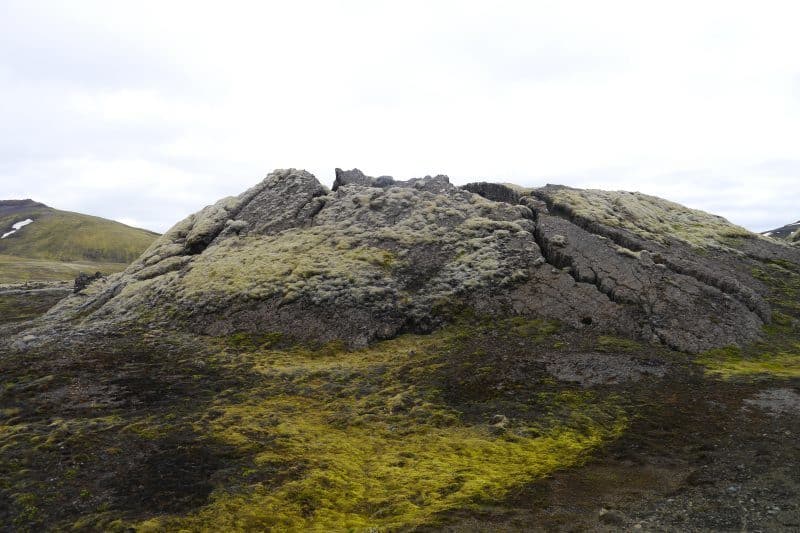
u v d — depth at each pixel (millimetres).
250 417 26328
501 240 52312
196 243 62906
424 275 48438
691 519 15344
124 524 16422
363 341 39875
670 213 68875
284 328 42188
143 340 40906
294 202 67250
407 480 20125
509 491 18719
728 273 48688
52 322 53375
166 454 21703
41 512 17156
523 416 26172
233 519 16922
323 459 21891
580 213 57188
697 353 35188
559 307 41938
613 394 28156
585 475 19672
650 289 42781
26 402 27562
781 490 16609
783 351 35781
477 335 39219
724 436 21969
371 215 60562
